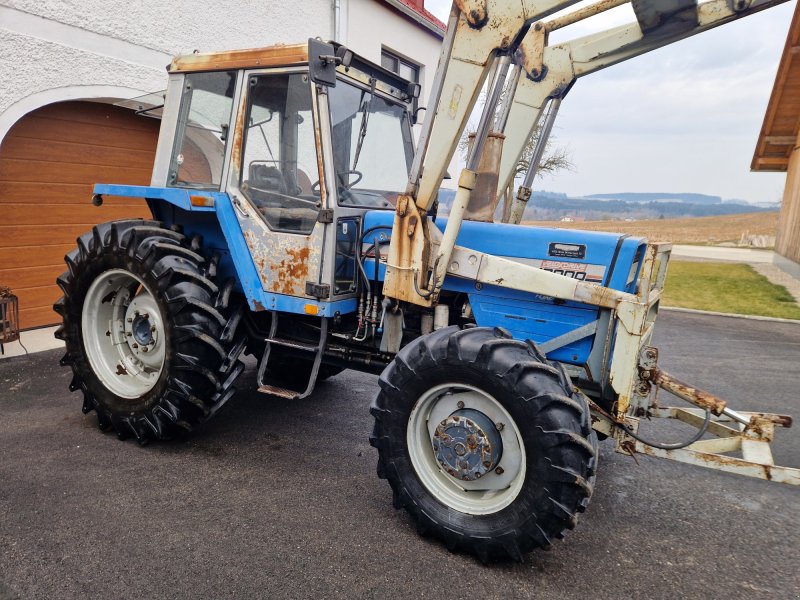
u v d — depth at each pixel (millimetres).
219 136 2945
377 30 8633
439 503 2232
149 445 3086
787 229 14242
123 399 3086
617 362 2279
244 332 3330
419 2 9758
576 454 1987
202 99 3000
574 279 2334
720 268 12586
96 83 5082
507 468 2164
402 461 2297
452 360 2154
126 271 3006
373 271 2885
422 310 2801
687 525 2531
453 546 2188
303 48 2625
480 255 2471
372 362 2971
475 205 2744
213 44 6191
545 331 2521
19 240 4973
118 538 2188
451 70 2295
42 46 4645
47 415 3455
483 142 2436
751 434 2445
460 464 2211
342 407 3807
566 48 3154
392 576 2037
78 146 5309
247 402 3859
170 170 3139
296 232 2795
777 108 12859
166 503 2473
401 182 3414
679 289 9805
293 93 2707
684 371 5074
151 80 5562
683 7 2623
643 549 2320
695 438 2330
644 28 2809
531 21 2141
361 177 3023
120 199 5766
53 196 5172
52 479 2646
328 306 2723
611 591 2025
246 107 2832
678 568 2191
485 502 2189
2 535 2188
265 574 2008
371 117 3055
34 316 5188
